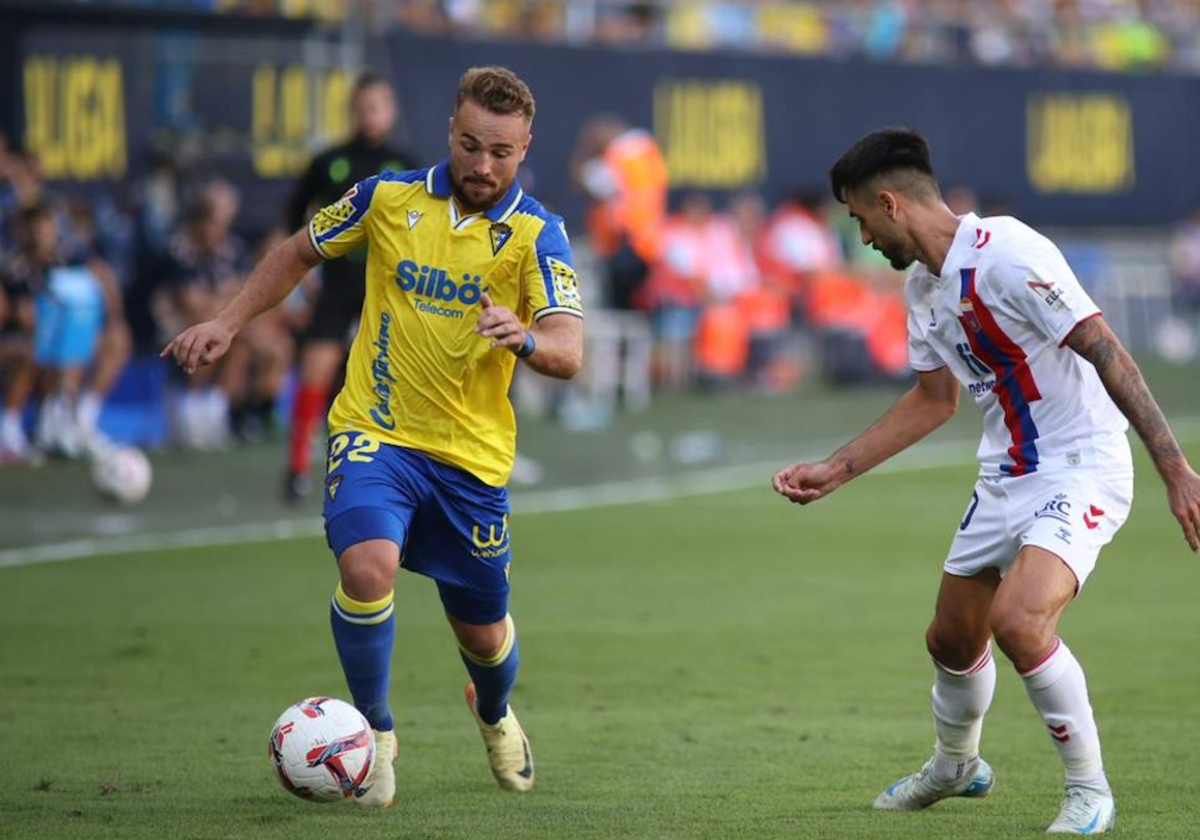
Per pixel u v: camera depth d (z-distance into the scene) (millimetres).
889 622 34781
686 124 81875
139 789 21516
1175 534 47531
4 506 47969
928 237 19359
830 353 86625
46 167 62719
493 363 20281
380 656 19953
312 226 20703
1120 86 97875
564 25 81875
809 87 86000
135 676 29031
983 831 19328
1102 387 19531
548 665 30438
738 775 22688
